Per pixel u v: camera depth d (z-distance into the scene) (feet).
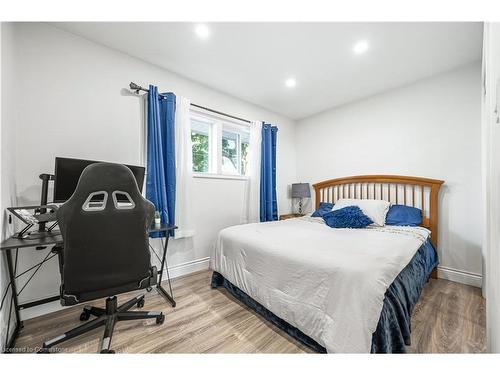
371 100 10.13
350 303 3.66
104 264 3.99
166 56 7.35
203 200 9.30
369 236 6.44
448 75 8.03
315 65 7.75
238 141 11.28
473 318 5.45
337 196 11.28
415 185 8.66
